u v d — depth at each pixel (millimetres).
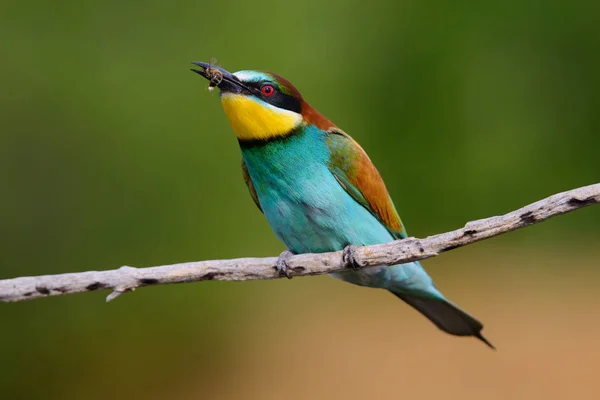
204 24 14047
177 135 13414
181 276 5859
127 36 13703
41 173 12828
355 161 7270
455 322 8023
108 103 13305
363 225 7242
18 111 12930
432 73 14859
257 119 6930
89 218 12922
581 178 15000
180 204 13281
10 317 11688
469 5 14867
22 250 12508
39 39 13320
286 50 14250
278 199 7137
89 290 5582
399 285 7562
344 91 14461
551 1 14914
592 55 14938
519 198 14844
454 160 14797
